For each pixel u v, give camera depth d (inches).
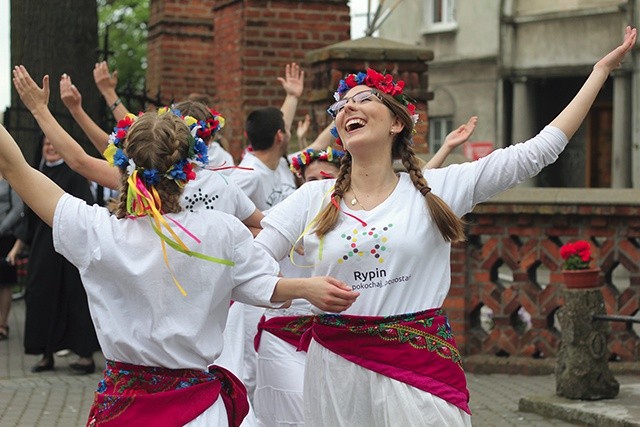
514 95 1241.4
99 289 188.1
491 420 352.5
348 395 199.9
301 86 387.5
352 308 200.1
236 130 601.3
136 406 185.9
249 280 190.4
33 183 188.5
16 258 527.5
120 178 191.2
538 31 1215.6
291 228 208.7
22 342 526.9
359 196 204.8
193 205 260.5
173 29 798.5
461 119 1273.4
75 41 589.9
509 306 442.6
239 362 262.7
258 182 320.5
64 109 584.7
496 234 443.2
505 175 205.8
